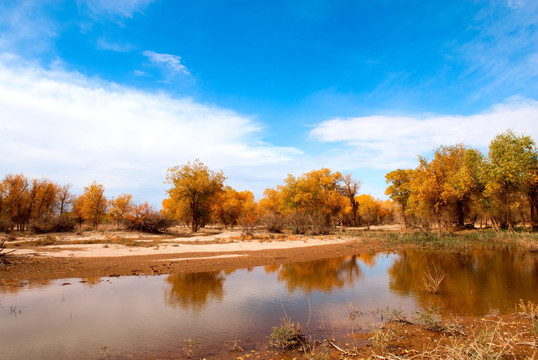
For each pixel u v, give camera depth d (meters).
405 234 34.16
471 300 9.08
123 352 5.57
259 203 78.69
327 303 8.88
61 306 8.34
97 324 7.04
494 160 32.25
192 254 18.55
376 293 10.05
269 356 5.46
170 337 6.33
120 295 9.54
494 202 32.62
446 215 37.28
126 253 18.27
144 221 34.81
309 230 39.41
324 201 51.88
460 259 17.94
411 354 5.33
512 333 6.19
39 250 18.67
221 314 7.86
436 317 7.41
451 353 4.75
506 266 15.25
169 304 8.68
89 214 45.31
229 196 53.06
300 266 15.59
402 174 51.66
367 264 16.34
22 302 8.65
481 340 5.17
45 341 6.04
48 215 33.97
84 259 15.70
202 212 43.44
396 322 7.09
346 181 61.28
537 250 21.95
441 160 36.53
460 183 33.56
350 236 34.69
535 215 33.50
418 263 16.56
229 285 11.08
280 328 6.30
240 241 27.39
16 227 44.81
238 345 5.95
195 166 41.81
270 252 20.27
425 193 33.34
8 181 42.72
